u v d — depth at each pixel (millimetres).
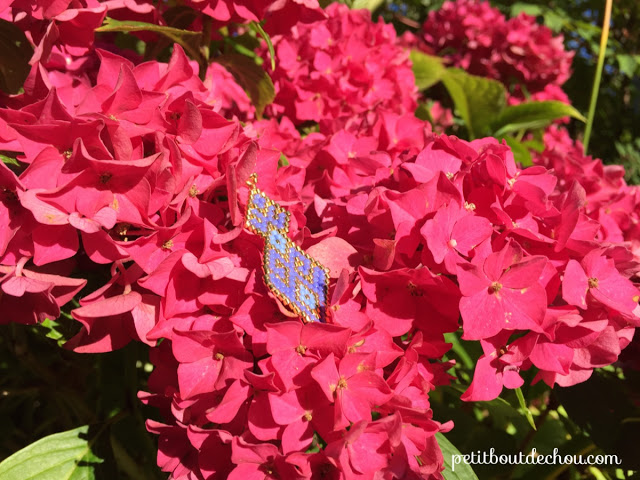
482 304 174
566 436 331
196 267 169
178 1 266
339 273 190
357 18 353
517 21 528
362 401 165
